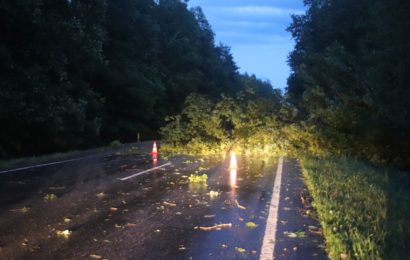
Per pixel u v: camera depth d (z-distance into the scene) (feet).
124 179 45.21
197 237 24.02
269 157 69.87
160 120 190.08
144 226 26.32
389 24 71.31
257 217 28.60
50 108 76.38
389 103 68.03
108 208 31.17
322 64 85.25
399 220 27.04
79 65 97.19
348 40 142.00
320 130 70.44
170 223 27.04
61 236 24.29
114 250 21.80
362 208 30.01
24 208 31.17
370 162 70.44
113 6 156.46
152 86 166.91
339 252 20.56
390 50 69.92
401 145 69.00
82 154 79.15
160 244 22.77
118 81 148.05
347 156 68.74
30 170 53.47
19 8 68.74
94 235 24.47
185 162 62.18
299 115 78.33
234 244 22.74
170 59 244.42
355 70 82.07
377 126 67.41
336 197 33.42
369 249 20.63
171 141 81.00
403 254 20.44
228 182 43.24
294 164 59.57
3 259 20.58
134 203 32.91
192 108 80.53
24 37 74.02
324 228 24.84
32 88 72.95
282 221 27.43
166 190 38.60
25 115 75.20
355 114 69.56
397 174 61.16
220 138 77.61
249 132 76.07
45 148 97.35
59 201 33.65
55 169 54.39
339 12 144.46
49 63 77.87
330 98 82.79
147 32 180.55
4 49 68.44
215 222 27.27
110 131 145.38
